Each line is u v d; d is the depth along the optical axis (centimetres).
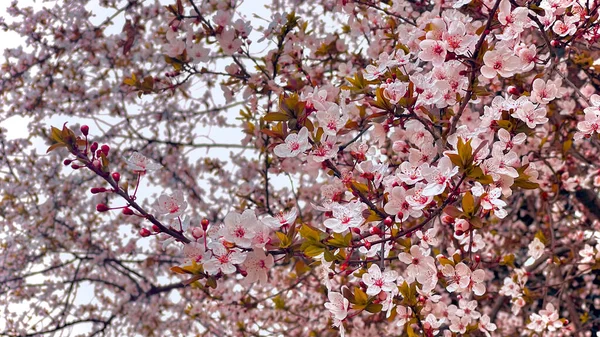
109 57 541
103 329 610
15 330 593
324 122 207
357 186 201
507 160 183
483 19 252
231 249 181
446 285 202
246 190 537
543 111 194
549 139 371
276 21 360
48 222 586
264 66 391
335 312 188
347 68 366
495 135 226
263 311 625
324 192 226
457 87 214
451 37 195
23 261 599
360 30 372
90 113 571
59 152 577
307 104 210
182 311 644
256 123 423
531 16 205
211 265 180
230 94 396
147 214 180
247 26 349
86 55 550
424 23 273
